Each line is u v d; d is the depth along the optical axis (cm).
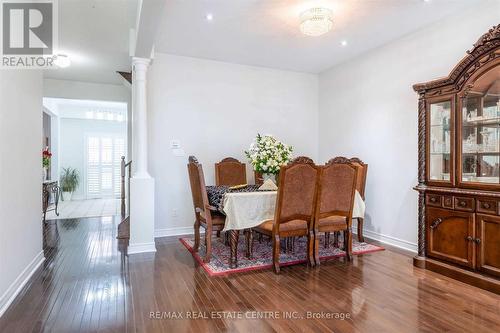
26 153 288
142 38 320
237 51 444
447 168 298
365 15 333
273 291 258
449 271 288
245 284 273
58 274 295
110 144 973
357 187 405
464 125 284
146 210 374
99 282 276
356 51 445
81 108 902
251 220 311
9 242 240
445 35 342
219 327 201
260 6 312
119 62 500
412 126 381
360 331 197
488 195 256
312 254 321
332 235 439
